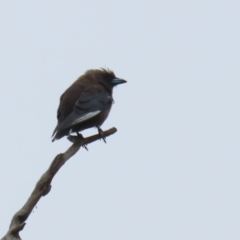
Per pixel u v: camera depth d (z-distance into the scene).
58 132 12.68
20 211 7.66
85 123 14.09
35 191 7.90
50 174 8.13
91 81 15.16
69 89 14.34
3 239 7.31
